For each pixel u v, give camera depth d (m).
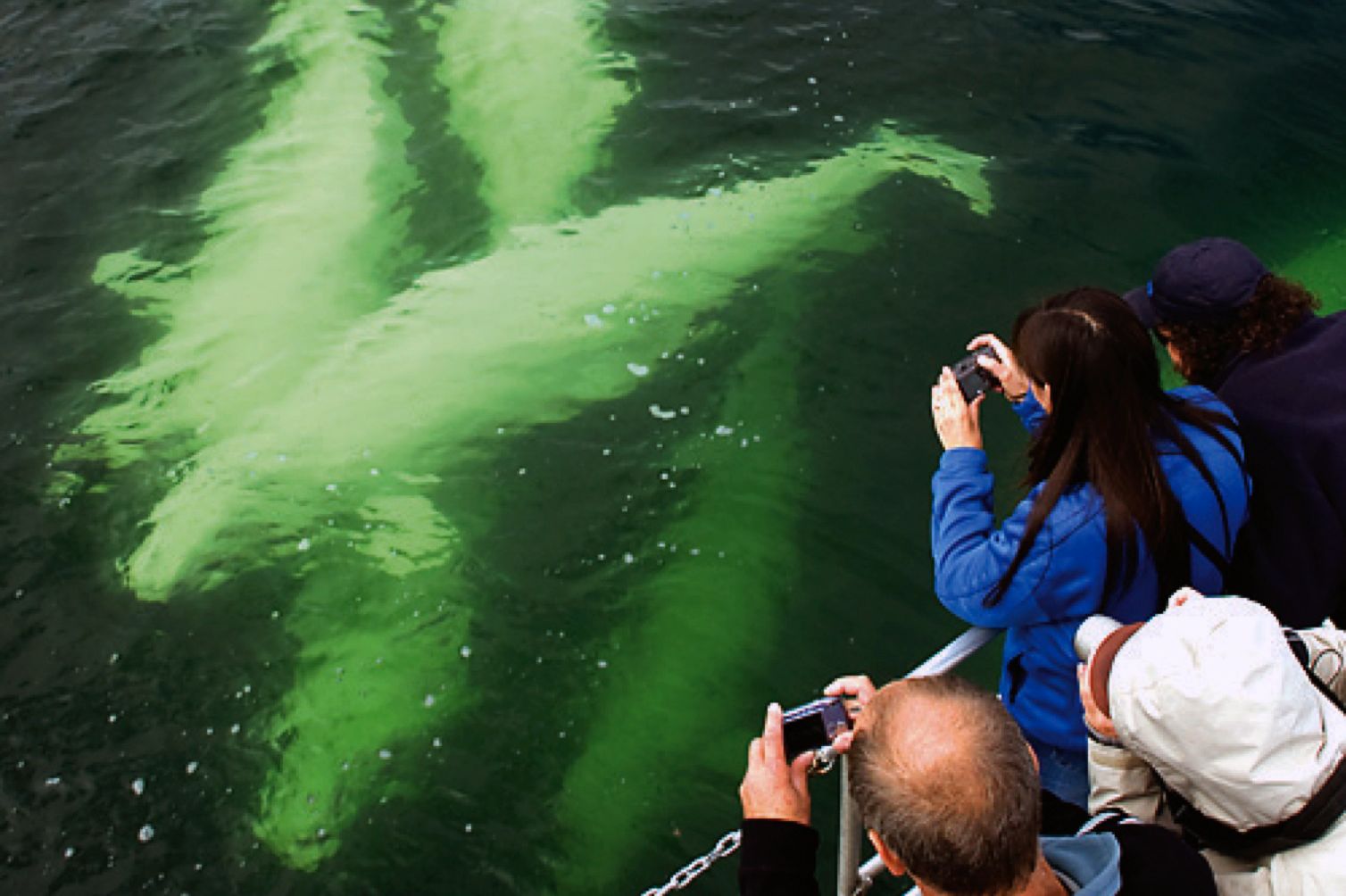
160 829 4.21
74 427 6.01
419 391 6.14
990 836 1.62
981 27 9.50
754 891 2.02
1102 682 2.04
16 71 8.96
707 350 6.38
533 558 5.23
